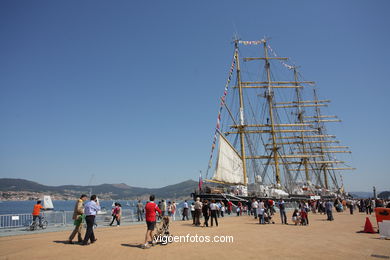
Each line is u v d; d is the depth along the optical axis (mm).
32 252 13320
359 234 20500
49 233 21578
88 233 15305
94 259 11969
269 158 82438
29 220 24938
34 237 18906
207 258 12328
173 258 12266
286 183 81250
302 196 72688
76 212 16062
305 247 15047
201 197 49594
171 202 34625
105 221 30641
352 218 36281
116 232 21453
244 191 56406
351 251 14016
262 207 28875
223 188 54031
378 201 43094
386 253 13562
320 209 46938
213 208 25562
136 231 22109
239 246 15289
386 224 18453
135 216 35406
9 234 20750
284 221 28859
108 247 14664
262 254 13227
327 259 12266
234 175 61562
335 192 103625
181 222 30359
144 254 13039
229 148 62031
